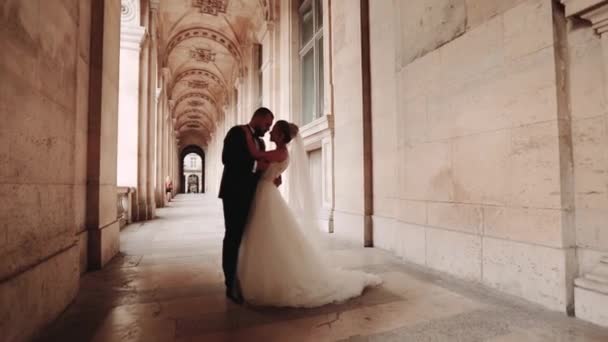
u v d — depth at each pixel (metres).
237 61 17.86
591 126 2.46
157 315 2.48
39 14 2.19
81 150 3.69
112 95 4.55
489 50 3.15
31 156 2.07
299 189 3.21
